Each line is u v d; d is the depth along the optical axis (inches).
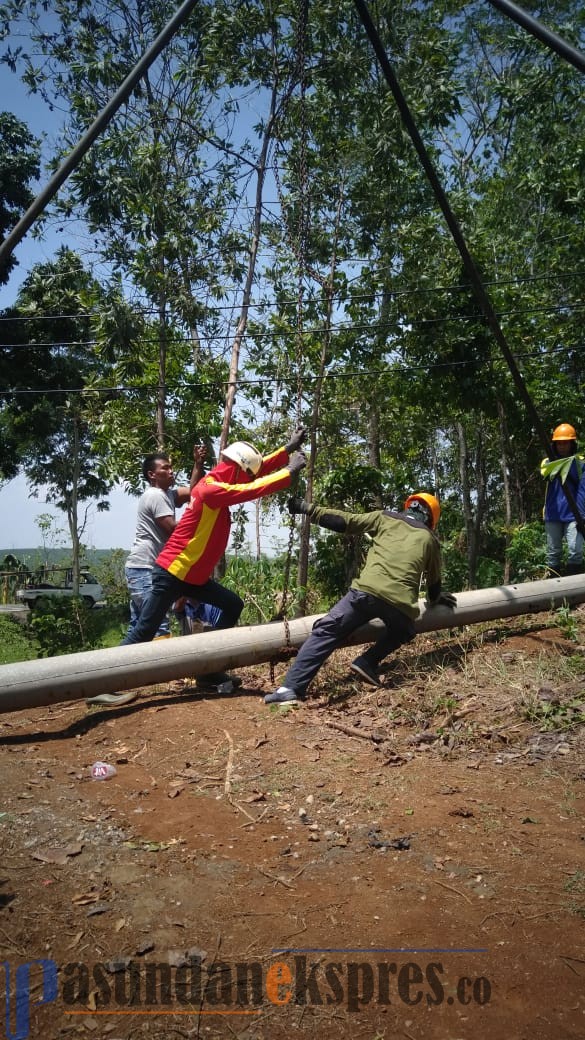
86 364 772.6
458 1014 93.2
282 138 417.4
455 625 245.1
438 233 454.3
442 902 116.5
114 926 111.1
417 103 425.4
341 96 422.6
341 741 184.5
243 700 214.5
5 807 151.9
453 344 454.9
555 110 559.2
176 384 484.7
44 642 440.8
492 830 139.9
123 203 447.2
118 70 456.8
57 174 201.8
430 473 812.0
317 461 566.9
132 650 206.7
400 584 208.1
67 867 128.4
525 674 215.2
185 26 446.6
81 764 177.0
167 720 200.8
